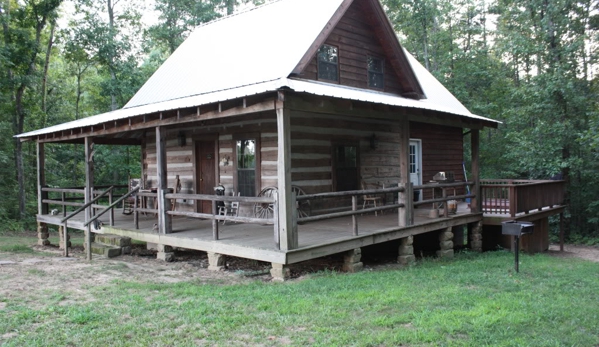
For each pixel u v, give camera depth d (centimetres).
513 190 1215
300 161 1081
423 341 447
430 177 1605
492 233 1345
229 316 523
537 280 763
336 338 453
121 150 2444
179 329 482
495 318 511
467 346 435
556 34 1842
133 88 2250
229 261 928
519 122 2069
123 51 2292
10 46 1917
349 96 777
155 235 944
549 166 1792
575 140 1719
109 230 1088
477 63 2706
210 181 1232
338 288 660
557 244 1939
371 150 1298
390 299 589
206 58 1312
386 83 1338
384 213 1271
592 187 2030
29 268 823
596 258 1477
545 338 463
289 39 1100
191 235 899
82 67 2970
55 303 575
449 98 1792
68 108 2647
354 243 831
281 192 714
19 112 1995
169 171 1348
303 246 739
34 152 2308
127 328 480
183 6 2495
